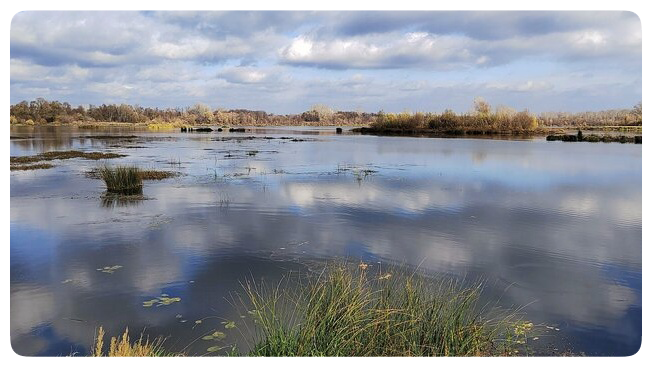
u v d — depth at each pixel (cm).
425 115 5081
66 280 672
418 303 488
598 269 727
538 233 919
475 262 748
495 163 2039
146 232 916
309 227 955
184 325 531
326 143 3356
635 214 1078
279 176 1662
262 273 689
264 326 464
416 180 1575
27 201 1209
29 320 551
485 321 527
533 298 609
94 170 1769
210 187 1430
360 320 443
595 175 1684
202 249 808
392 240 862
